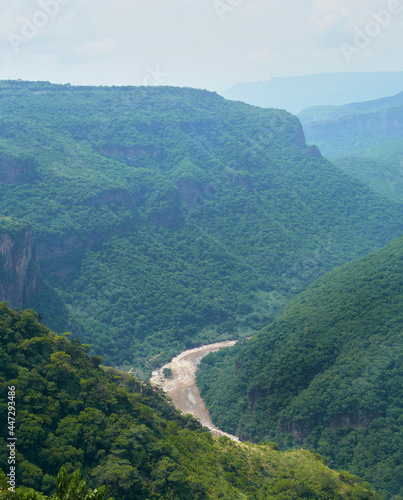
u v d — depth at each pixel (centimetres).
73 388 8250
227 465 9162
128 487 7006
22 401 7262
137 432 7981
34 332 8769
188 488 7706
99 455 7406
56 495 4159
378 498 9306
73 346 9269
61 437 7175
